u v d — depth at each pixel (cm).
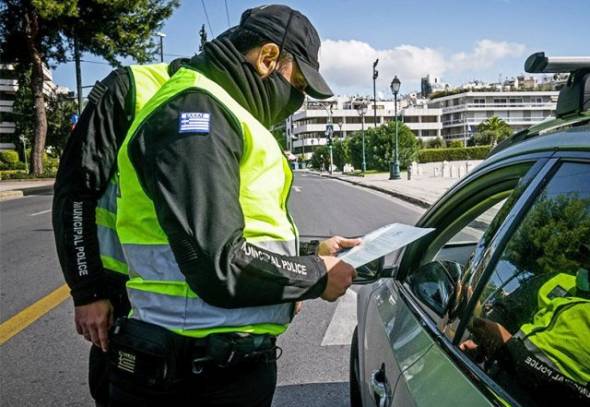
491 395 130
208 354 148
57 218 183
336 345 449
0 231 1142
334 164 6469
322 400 354
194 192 135
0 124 8312
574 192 135
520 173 172
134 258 155
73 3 2833
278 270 143
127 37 3150
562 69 158
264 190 153
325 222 1259
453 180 2759
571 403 116
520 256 149
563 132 152
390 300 238
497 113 12750
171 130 142
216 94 149
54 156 7244
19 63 3528
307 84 169
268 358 162
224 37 167
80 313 180
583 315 122
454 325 166
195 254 133
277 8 169
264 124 171
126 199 154
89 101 194
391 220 1284
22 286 649
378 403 193
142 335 150
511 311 143
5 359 426
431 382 152
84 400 358
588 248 127
